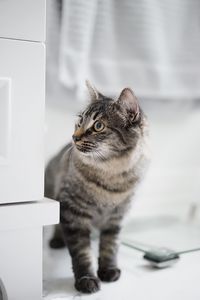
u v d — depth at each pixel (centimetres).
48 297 74
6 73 62
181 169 138
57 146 114
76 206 81
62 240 101
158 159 133
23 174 65
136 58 116
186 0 122
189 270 90
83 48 108
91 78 112
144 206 130
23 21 63
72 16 105
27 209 65
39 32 64
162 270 90
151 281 83
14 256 66
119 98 76
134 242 104
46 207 67
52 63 108
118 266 91
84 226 82
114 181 79
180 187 138
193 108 137
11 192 64
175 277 86
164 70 120
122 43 115
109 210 83
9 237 65
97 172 78
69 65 107
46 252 99
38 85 65
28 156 65
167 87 122
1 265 65
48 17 105
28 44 63
